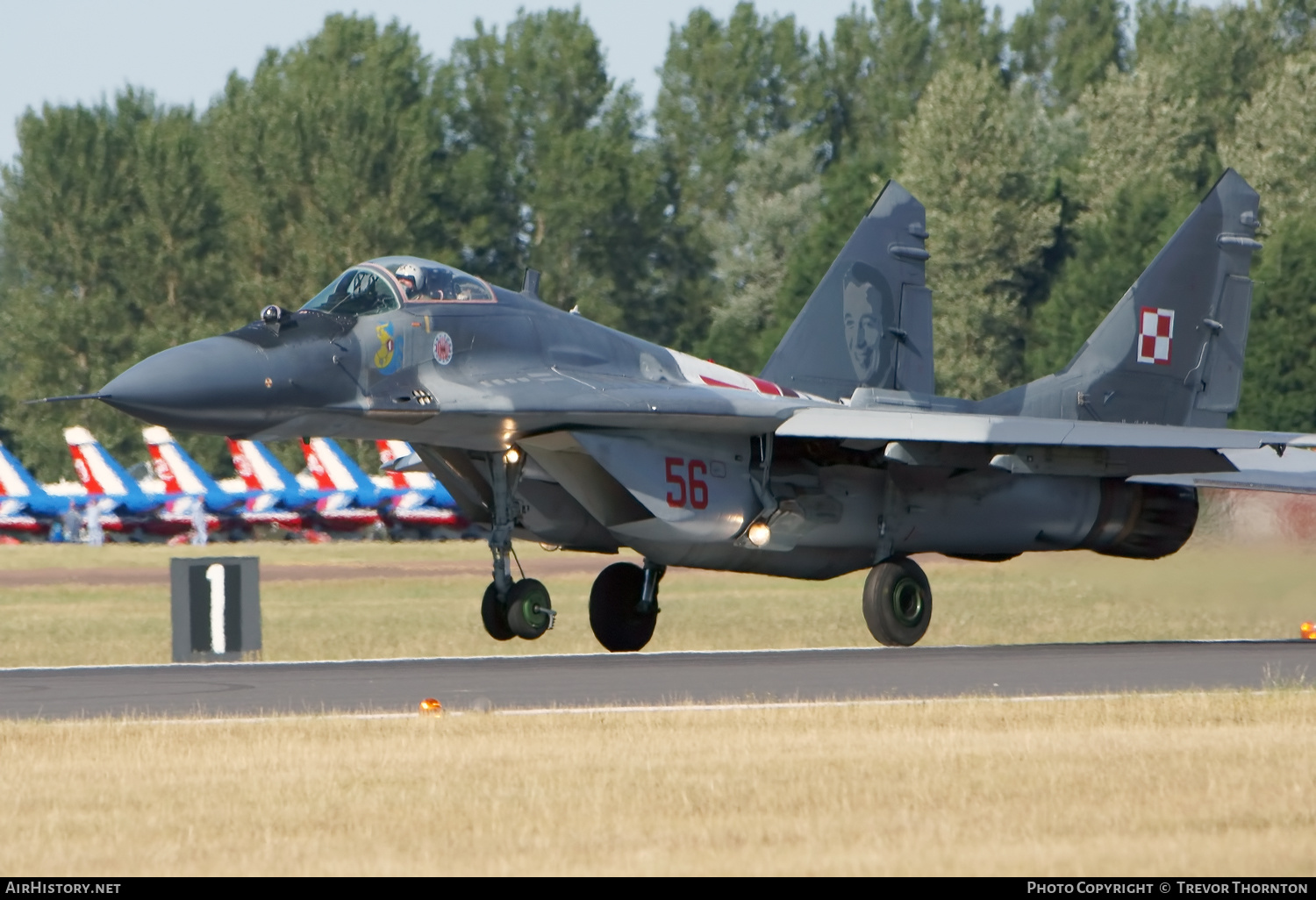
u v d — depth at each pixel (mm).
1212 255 75312
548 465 62031
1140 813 27234
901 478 67062
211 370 54438
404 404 57750
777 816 27203
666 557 63875
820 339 73000
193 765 32219
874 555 67562
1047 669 51031
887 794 28906
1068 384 72875
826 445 65750
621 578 66000
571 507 63938
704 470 62781
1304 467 69938
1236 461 68750
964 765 31672
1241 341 76062
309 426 57250
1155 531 71875
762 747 33844
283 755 33188
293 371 56062
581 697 43094
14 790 29797
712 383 67812
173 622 57250
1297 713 39062
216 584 57562
